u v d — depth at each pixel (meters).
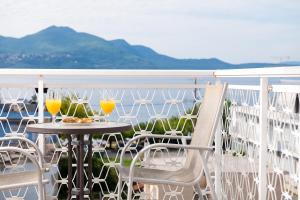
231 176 3.07
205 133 2.60
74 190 2.78
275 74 2.18
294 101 1.98
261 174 2.39
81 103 3.28
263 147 2.38
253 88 2.55
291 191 2.01
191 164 2.67
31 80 3.20
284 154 2.10
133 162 2.36
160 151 3.31
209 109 2.68
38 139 3.20
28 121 3.21
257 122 2.52
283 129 2.11
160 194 3.35
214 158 3.36
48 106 2.89
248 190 2.68
